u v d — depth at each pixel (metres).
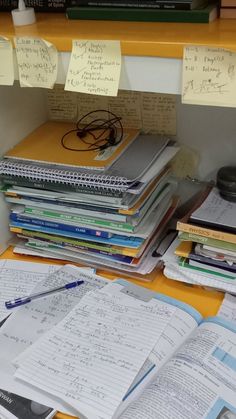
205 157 1.05
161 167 0.94
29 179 0.95
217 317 0.83
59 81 0.78
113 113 1.07
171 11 0.75
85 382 0.72
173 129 1.04
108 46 0.70
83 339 0.80
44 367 0.75
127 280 0.96
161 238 1.04
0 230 1.06
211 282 0.89
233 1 0.73
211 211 0.91
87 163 0.93
